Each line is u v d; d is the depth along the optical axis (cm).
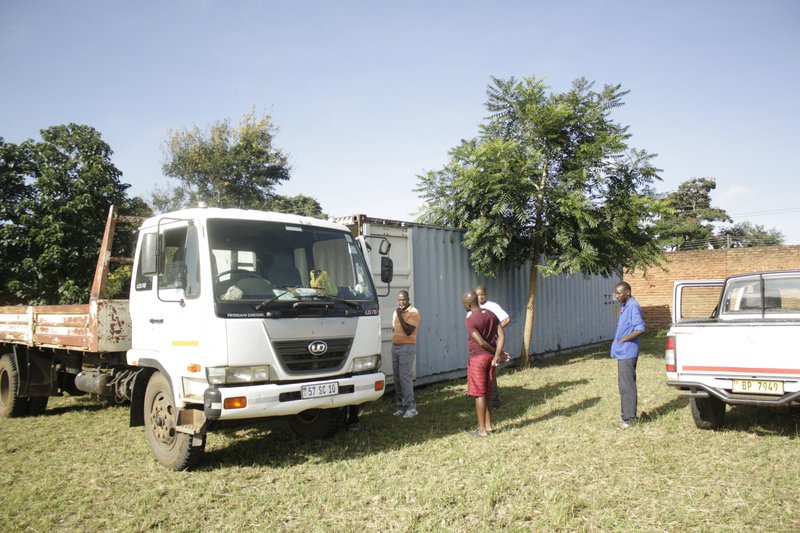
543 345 1529
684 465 539
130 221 757
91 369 773
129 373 680
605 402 845
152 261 571
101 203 1554
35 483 542
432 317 1127
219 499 488
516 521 420
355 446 650
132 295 647
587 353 1653
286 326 555
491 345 681
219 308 527
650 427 690
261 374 536
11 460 626
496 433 683
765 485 479
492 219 1216
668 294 2372
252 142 3128
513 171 1178
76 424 805
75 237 1518
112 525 439
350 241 680
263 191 3106
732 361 605
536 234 1252
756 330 593
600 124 1273
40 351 875
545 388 1002
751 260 2247
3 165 1545
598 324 1886
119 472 570
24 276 1520
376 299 662
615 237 1245
